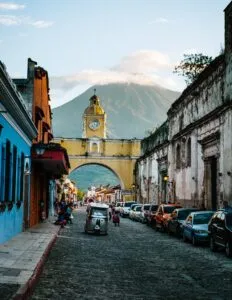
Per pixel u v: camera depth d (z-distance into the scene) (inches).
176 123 1487.5
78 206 3909.9
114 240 867.4
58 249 665.0
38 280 399.5
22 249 585.3
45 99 1343.5
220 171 1011.9
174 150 1493.6
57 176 1599.4
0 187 624.7
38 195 1219.9
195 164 1217.4
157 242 837.8
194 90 1242.6
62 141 2797.7
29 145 970.7
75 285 384.8
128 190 2780.5
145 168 2263.8
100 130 2930.6
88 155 2800.2
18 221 826.2
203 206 1143.0
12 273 389.7
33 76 1010.7
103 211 1011.3
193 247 745.0
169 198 1530.5
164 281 418.6
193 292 370.3
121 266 510.3
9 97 617.3
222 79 1013.8
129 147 2815.0
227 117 964.0
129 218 1891.0
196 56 1684.3
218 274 462.3
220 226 642.8
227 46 970.7
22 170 858.1
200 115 1198.3
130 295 352.2
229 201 940.6
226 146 968.3
